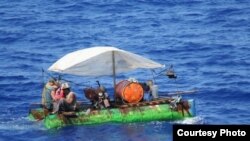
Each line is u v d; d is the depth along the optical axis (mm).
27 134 82188
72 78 106500
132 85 85250
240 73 109375
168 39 132875
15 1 164375
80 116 83438
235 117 89188
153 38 134125
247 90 100125
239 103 95125
